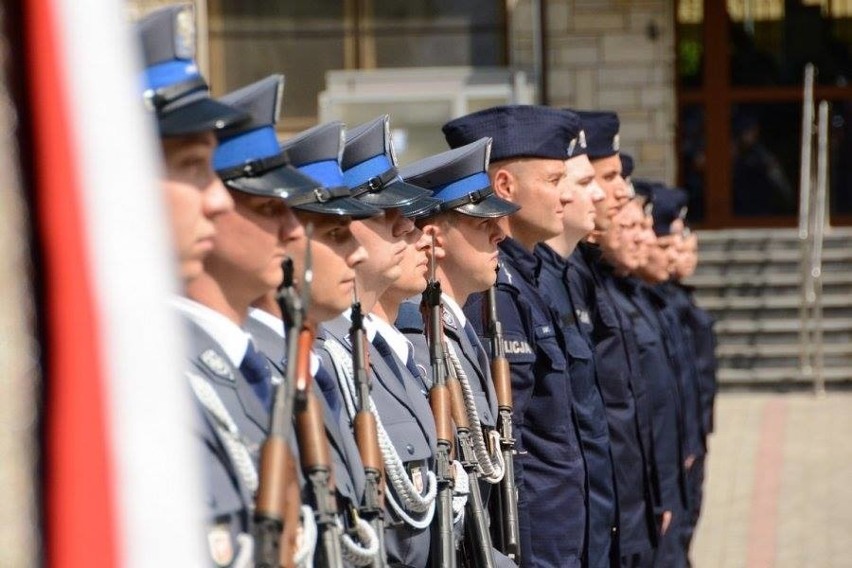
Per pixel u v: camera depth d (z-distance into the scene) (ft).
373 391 30.22
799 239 122.62
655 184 74.33
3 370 13.85
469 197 37.63
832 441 98.02
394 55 123.95
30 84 13.07
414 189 32.27
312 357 26.99
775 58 135.03
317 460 23.95
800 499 83.15
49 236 13.07
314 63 123.75
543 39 121.90
